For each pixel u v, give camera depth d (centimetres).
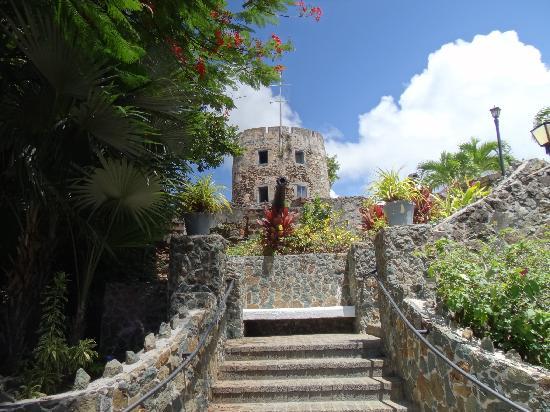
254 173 2664
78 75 420
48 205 475
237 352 571
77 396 272
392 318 526
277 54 590
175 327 443
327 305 792
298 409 443
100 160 469
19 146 455
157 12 441
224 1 460
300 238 902
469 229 621
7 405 260
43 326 454
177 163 589
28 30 395
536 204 633
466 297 393
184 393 413
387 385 474
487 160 1897
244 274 782
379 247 582
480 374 332
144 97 518
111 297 637
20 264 466
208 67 570
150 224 560
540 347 361
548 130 584
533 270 393
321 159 2808
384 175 596
